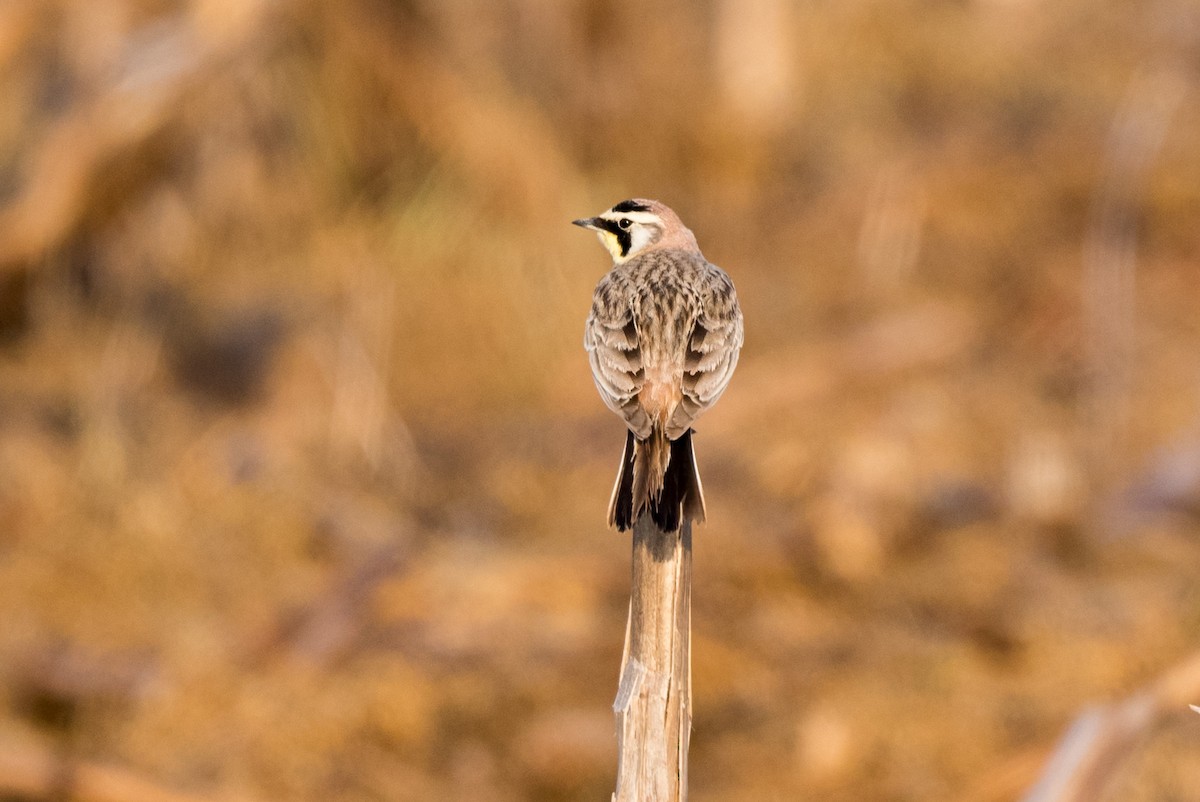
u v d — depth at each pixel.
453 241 16.70
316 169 17.14
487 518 14.12
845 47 21.83
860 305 17.22
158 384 15.87
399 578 12.87
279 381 15.55
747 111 19.47
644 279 6.77
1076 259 17.67
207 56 16.62
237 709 11.15
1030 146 19.88
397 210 16.94
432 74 17.27
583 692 11.38
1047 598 12.48
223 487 14.09
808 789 10.33
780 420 15.34
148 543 13.23
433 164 17.23
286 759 10.68
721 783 10.38
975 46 22.11
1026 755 9.84
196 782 10.46
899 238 18.14
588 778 10.54
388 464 14.82
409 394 15.86
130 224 16.84
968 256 18.00
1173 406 15.14
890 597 12.62
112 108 16.39
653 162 19.33
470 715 11.17
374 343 15.96
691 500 5.27
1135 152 18.88
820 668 11.62
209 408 15.54
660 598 5.12
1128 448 14.64
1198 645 11.60
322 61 17.03
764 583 12.75
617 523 5.27
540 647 11.98
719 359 6.29
